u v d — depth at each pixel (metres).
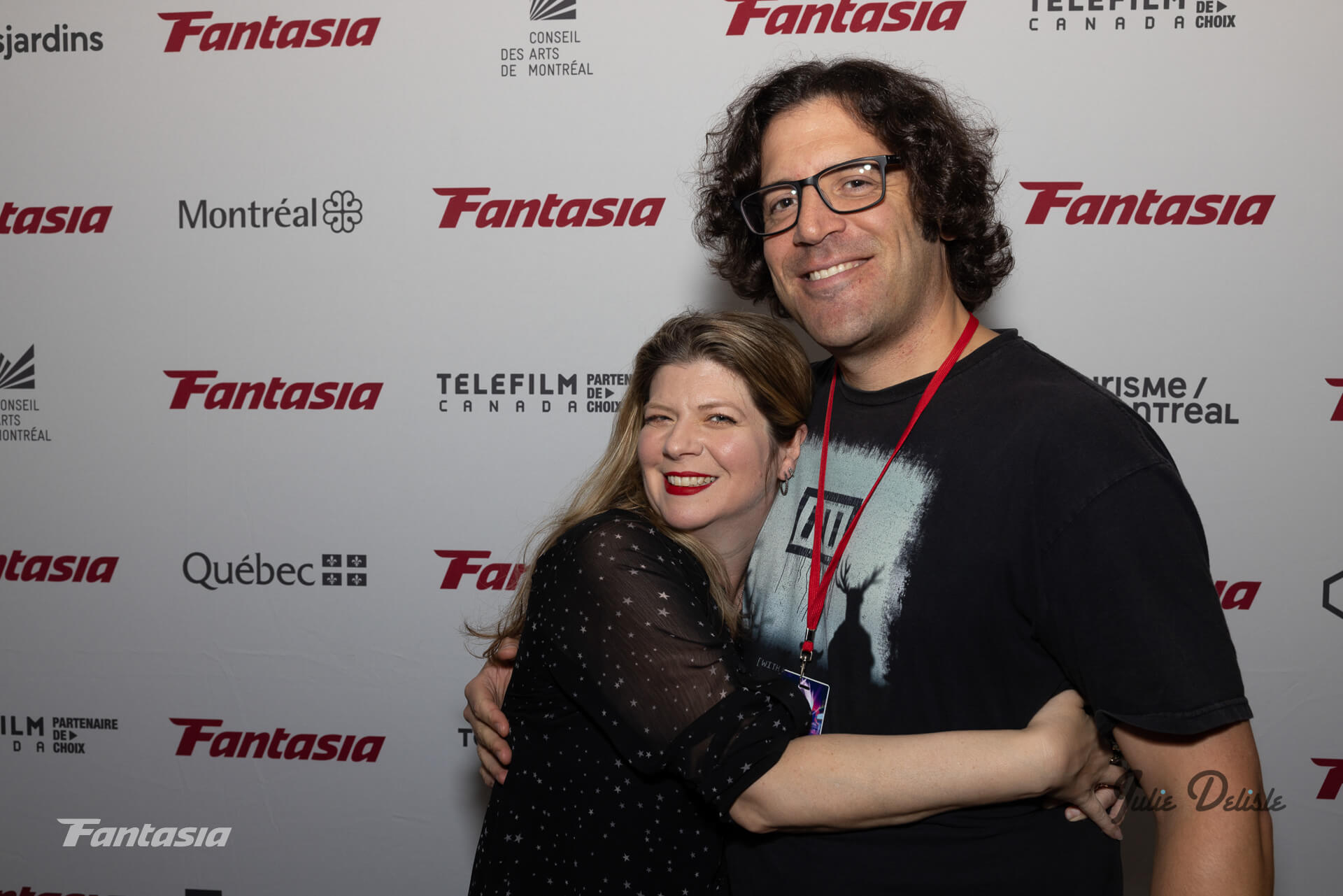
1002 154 1.70
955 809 0.93
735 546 1.22
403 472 1.86
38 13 1.85
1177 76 1.66
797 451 1.23
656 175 1.77
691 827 1.06
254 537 1.89
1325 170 1.63
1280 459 1.68
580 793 1.07
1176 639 0.86
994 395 1.05
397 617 1.87
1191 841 0.86
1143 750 0.90
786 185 1.10
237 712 1.91
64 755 1.93
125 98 1.85
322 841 1.91
